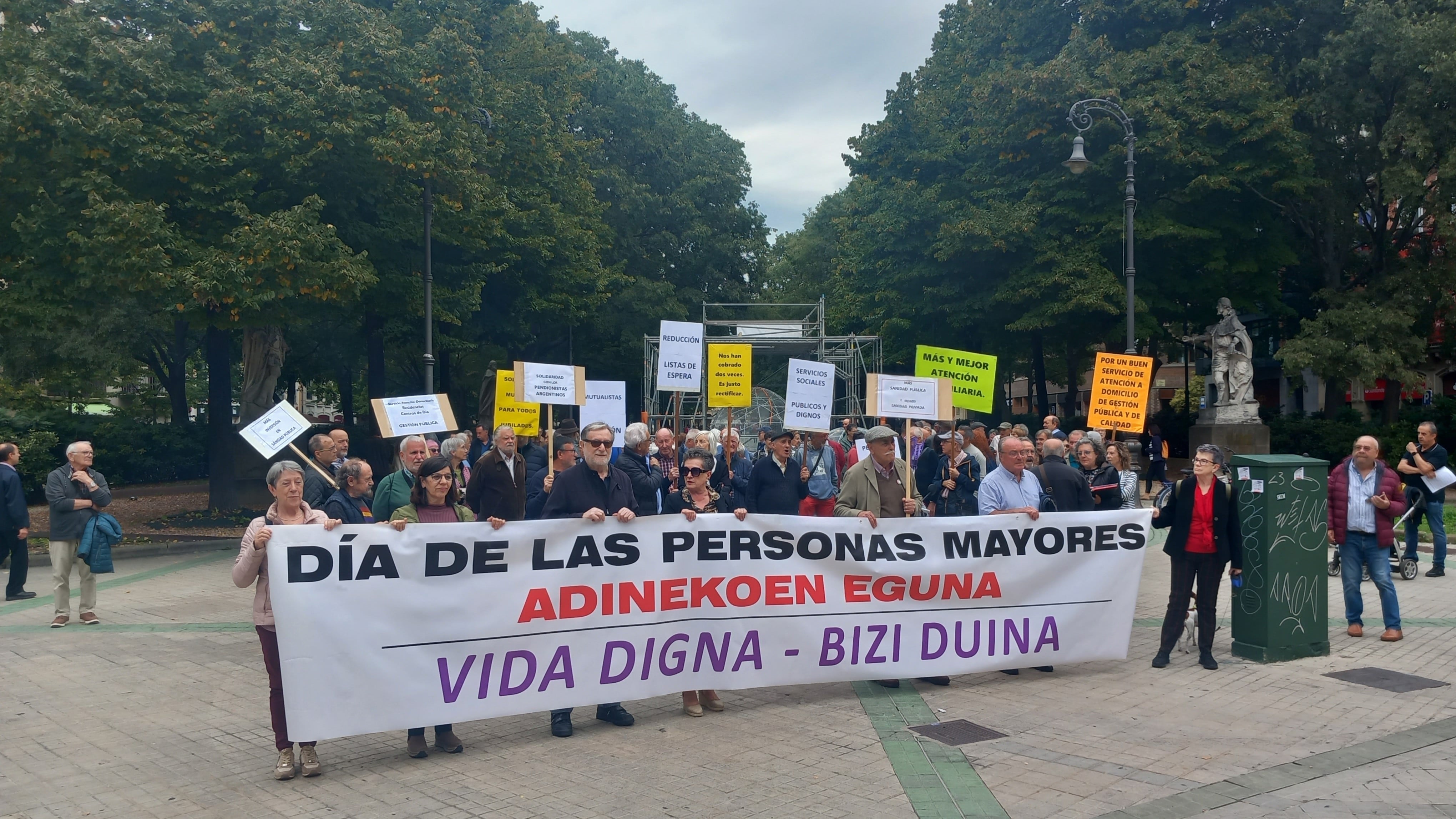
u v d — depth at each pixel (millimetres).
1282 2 27453
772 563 6922
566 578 6355
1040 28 30125
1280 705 6949
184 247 15812
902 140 31141
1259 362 46875
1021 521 7613
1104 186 27109
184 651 9016
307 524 5852
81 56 15883
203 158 16047
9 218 15945
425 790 5461
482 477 8875
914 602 7312
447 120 19422
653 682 6594
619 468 7719
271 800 5367
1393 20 24766
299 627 5617
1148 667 8102
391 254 21812
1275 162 25969
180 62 16938
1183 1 27547
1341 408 30438
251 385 23047
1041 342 31734
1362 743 6078
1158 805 5078
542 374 9797
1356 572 9172
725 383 11852
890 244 29828
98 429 29156
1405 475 12758
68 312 16312
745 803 5188
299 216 16328
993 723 6574
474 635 6090
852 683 7695
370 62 17969
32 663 8570
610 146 40500
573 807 5176
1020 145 27812
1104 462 9836
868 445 7816
